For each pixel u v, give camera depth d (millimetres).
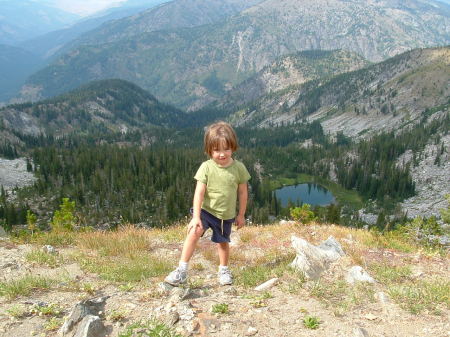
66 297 6867
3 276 8516
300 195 176875
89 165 157500
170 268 9516
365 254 10375
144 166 154625
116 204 124188
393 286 7270
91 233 14727
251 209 120250
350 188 183000
